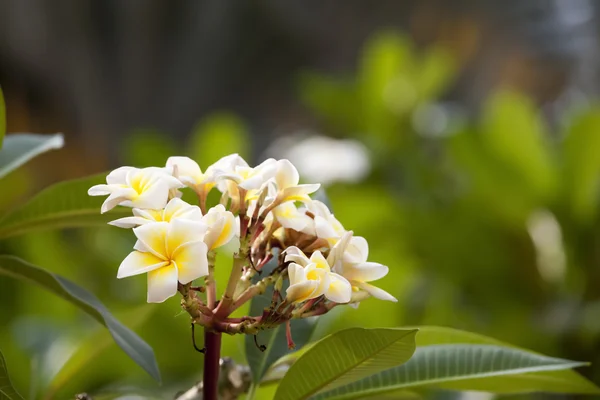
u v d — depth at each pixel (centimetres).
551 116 773
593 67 738
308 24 1015
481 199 321
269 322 132
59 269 299
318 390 139
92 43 901
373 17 1006
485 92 902
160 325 232
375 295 134
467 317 307
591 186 304
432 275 322
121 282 297
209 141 337
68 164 841
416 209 330
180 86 981
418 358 150
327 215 138
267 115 1027
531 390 152
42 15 848
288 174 136
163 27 960
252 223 135
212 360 138
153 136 342
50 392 172
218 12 981
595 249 303
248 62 1012
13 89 853
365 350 135
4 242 301
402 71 475
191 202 157
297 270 131
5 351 233
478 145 320
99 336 171
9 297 288
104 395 168
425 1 961
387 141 455
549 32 812
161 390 227
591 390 150
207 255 133
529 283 315
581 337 280
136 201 130
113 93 934
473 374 148
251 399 150
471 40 919
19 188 438
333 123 486
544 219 318
